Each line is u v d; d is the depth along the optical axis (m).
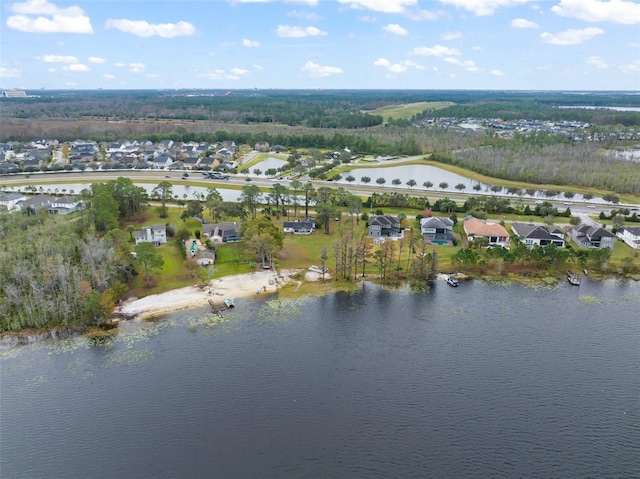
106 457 62.47
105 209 147.25
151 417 69.50
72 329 93.56
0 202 173.12
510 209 173.00
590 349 87.88
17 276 101.44
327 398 73.81
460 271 123.56
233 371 80.50
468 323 97.38
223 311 101.75
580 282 117.56
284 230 153.50
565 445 65.12
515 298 108.94
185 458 62.31
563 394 75.25
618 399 74.25
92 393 74.75
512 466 61.56
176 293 109.69
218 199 170.50
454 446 64.69
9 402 72.62
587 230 139.75
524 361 83.94
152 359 83.88
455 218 163.25
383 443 65.06
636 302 106.88
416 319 99.00
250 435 66.31
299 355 85.44
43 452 63.28
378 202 183.12
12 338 90.56
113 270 108.31
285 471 60.34
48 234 124.12
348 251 133.12
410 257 130.75
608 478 59.94
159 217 168.00
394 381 78.12
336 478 59.34
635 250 136.12
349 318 99.25
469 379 78.75
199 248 135.62
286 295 109.69
